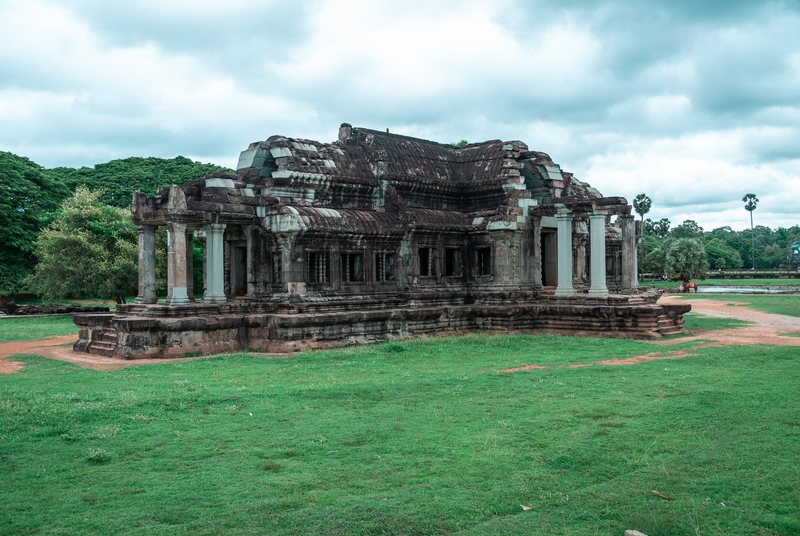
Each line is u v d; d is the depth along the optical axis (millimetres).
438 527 7875
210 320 23906
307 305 25547
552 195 31844
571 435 11422
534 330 29750
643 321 27297
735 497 8633
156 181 70438
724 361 19656
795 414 12484
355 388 15625
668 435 11375
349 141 31672
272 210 26031
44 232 44344
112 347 23938
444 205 32562
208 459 10336
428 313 28438
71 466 10008
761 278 94062
